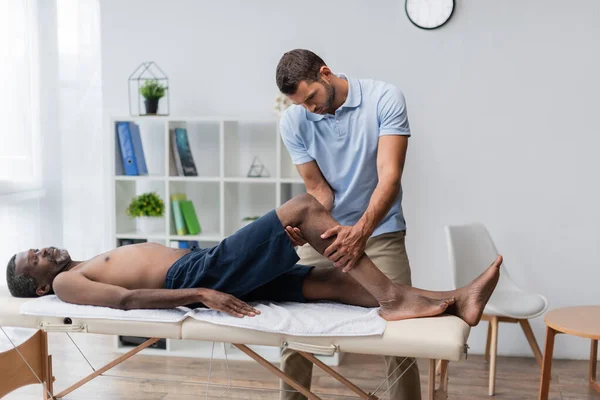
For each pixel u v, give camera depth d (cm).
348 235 208
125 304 221
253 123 397
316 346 203
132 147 383
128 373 344
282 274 235
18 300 240
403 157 229
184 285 228
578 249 369
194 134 403
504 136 371
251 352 213
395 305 209
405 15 375
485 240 352
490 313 318
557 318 283
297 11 386
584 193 366
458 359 194
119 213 387
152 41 403
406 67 377
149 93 384
